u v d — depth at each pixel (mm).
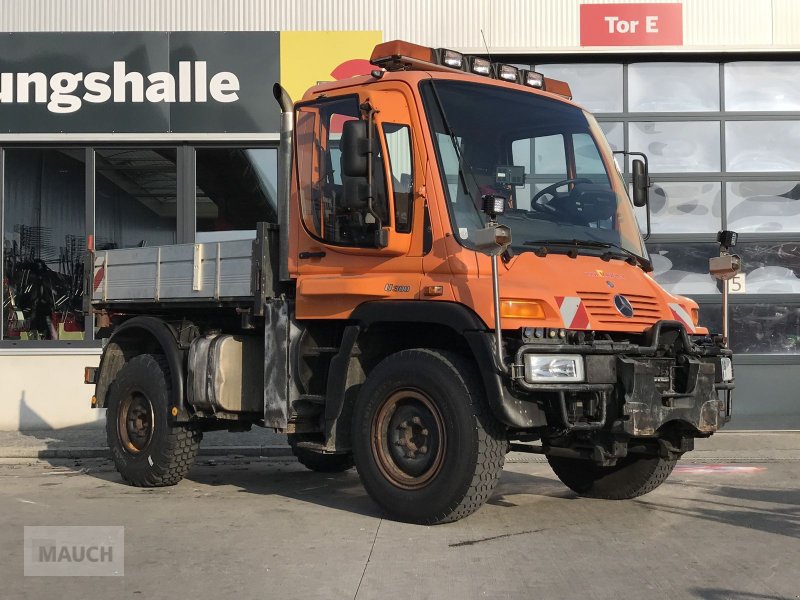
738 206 12414
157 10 12898
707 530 6207
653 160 12492
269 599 4578
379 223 6531
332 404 6738
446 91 6762
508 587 4777
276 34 12812
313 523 6465
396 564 5254
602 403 6121
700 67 12523
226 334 7914
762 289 12320
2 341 12867
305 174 7180
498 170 6754
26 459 10352
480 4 12539
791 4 12266
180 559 5414
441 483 6109
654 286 6918
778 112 12414
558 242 6633
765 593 4676
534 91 7352
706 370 6504
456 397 6078
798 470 9031
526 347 5832
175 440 8086
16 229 13156
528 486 8188
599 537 5969
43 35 12938
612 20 12352
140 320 8492
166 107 12883
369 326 6652
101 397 8844
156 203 13023
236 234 12930
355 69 12742
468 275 6188
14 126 12961
